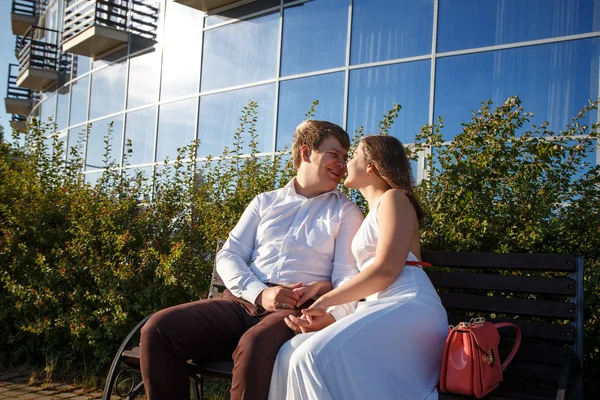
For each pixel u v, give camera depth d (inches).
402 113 321.1
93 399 166.9
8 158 257.0
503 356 104.3
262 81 390.9
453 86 305.1
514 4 289.1
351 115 342.6
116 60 528.4
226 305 111.4
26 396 169.2
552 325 101.9
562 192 132.0
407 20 324.5
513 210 131.3
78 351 196.5
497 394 89.0
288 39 379.9
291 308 107.2
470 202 131.7
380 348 90.8
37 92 756.0
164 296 176.1
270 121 383.9
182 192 207.5
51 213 209.5
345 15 352.2
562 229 123.7
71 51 555.8
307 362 88.6
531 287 105.6
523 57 284.8
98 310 182.1
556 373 97.2
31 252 203.6
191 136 436.1
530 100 281.3
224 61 419.2
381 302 97.7
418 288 98.9
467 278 112.0
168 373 102.3
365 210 155.3
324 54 359.9
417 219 107.7
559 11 276.4
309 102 364.2
